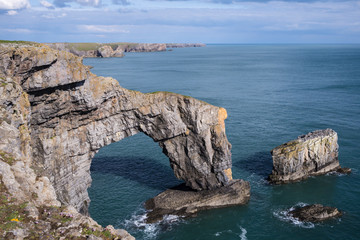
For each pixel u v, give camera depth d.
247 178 65.56
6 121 28.59
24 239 18.91
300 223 49.53
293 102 128.00
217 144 56.88
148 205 54.97
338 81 180.38
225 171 58.62
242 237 46.62
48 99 41.34
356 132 89.94
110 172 68.75
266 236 46.75
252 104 125.31
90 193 59.12
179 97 55.41
